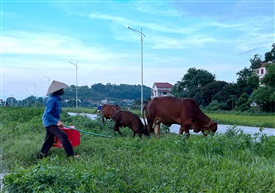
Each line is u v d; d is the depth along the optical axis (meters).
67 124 15.77
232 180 5.33
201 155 7.66
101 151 8.92
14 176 5.62
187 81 70.81
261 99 45.91
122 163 7.01
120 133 14.16
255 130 23.09
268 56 66.38
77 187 5.09
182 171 5.98
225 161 6.72
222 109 55.16
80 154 8.75
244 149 8.16
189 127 11.72
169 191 4.91
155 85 82.44
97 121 16.81
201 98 61.75
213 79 68.31
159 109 12.27
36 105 62.47
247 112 47.75
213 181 5.40
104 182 5.22
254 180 5.48
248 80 49.66
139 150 8.51
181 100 11.84
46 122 8.38
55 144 8.91
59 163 7.18
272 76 45.41
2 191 5.71
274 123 27.23
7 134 12.84
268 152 8.02
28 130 13.76
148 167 6.38
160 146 8.72
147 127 13.04
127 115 13.41
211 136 9.49
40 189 5.24
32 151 9.02
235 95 56.69
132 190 5.16
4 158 9.05
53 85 8.52
